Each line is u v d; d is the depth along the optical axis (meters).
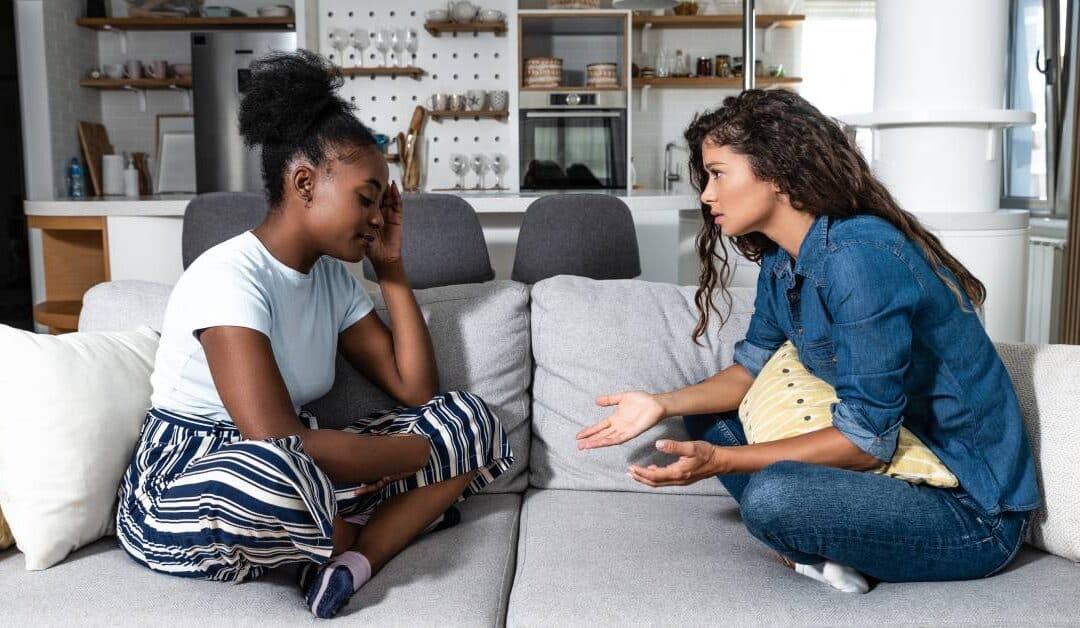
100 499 1.48
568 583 1.37
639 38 6.85
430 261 3.14
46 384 1.46
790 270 1.52
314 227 1.47
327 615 1.27
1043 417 1.51
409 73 6.04
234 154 6.05
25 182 5.86
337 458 1.39
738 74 6.64
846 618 1.27
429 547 1.53
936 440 1.44
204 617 1.27
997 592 1.34
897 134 3.24
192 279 1.43
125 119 6.59
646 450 1.83
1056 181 4.57
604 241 3.30
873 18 6.80
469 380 1.85
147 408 1.57
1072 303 3.81
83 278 4.59
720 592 1.34
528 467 1.90
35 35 5.77
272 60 1.46
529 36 6.60
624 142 6.15
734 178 1.44
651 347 1.86
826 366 1.51
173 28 6.48
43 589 1.34
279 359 1.48
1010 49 4.91
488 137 6.30
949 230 3.07
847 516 1.31
